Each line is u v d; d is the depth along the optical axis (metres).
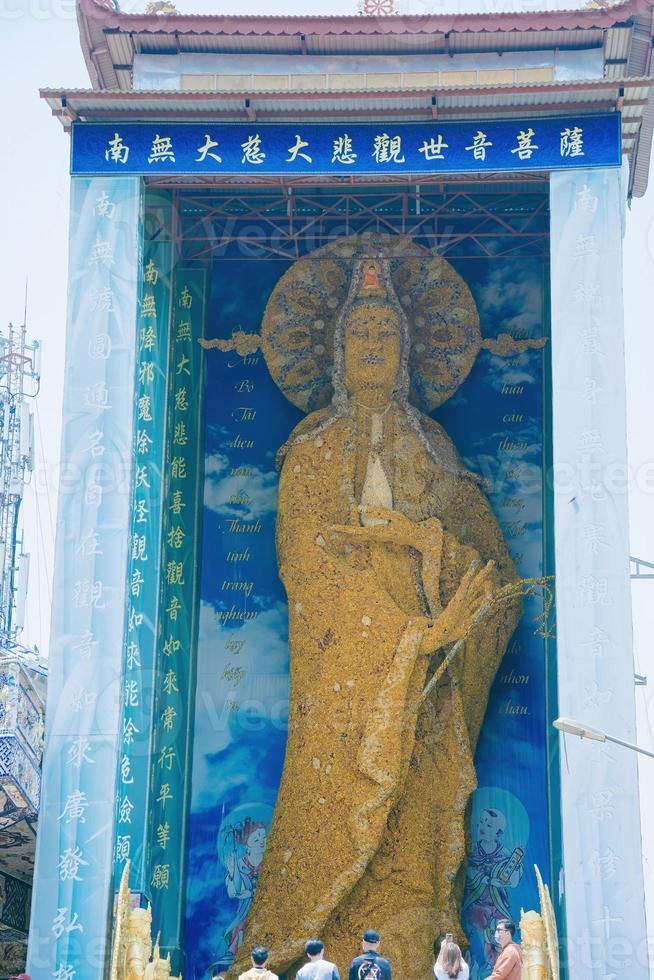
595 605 20.05
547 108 21.75
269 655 24.38
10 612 27.36
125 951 19.58
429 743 22.56
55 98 21.80
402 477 23.95
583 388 20.77
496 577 23.59
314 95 21.64
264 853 22.95
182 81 23.08
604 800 19.39
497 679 23.94
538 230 25.50
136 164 21.83
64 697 20.11
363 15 22.78
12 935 26.39
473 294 25.61
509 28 22.78
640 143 25.62
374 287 24.80
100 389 21.16
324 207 25.05
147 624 23.25
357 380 24.33
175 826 23.48
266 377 25.45
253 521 24.88
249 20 22.83
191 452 25.00
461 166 21.69
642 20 22.95
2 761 23.45
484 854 23.19
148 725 22.86
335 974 14.03
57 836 19.62
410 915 21.48
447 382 25.06
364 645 22.59
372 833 21.61
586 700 19.77
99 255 21.61
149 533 23.64
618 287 21.06
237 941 23.06
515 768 23.55
